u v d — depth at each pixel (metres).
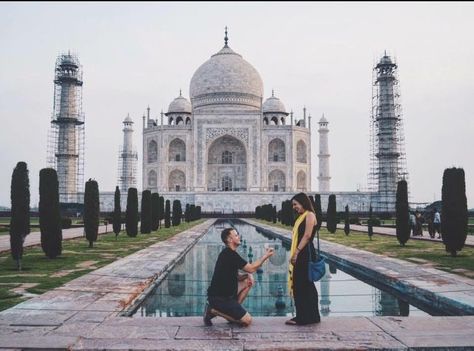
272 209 67.56
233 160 109.50
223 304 10.41
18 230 19.91
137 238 37.88
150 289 16.44
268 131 104.25
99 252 26.83
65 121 93.38
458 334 9.79
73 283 15.81
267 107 114.69
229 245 11.01
